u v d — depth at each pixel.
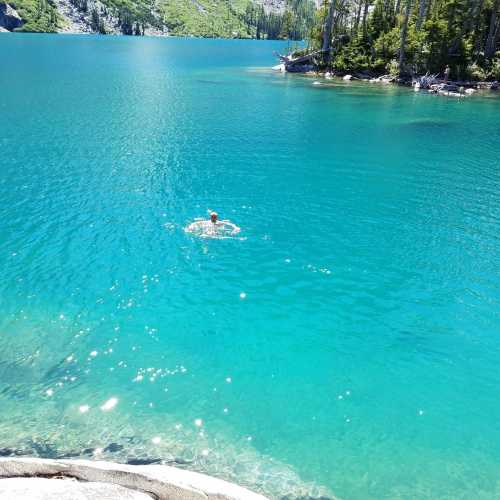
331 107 56.12
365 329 16.16
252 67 102.25
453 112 54.75
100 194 27.06
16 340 15.02
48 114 47.09
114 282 18.38
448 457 11.39
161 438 11.56
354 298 17.84
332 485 10.52
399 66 81.44
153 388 13.28
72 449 11.08
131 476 8.98
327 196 27.80
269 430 11.98
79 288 17.91
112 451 11.08
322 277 19.20
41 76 74.12
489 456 11.45
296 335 15.77
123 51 133.88
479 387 13.73
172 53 136.38
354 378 13.95
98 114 47.81
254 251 21.02
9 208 24.83
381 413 12.70
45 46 143.50
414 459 11.30
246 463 10.96
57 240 21.50
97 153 34.91
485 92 72.00
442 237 22.86
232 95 62.62
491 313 17.12
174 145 37.75
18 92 58.84
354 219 24.72
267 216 24.77
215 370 14.09
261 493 10.20
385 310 17.19
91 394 12.95
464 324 16.52
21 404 12.48
